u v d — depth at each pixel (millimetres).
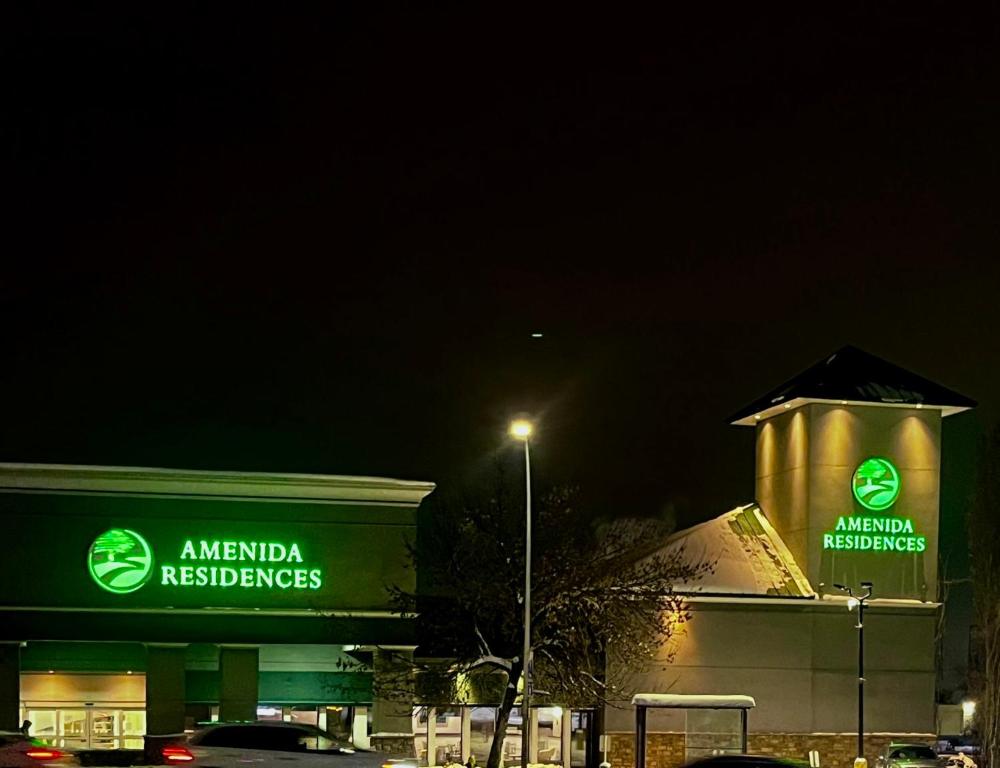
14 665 43344
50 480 43781
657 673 48375
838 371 52938
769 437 55031
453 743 45906
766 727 48875
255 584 45156
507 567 43844
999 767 53031
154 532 44656
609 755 47250
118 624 44031
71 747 44250
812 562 51125
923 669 50469
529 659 37125
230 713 44406
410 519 46438
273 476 45062
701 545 51844
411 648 45438
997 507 56031
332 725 45719
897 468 52406
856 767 45219
